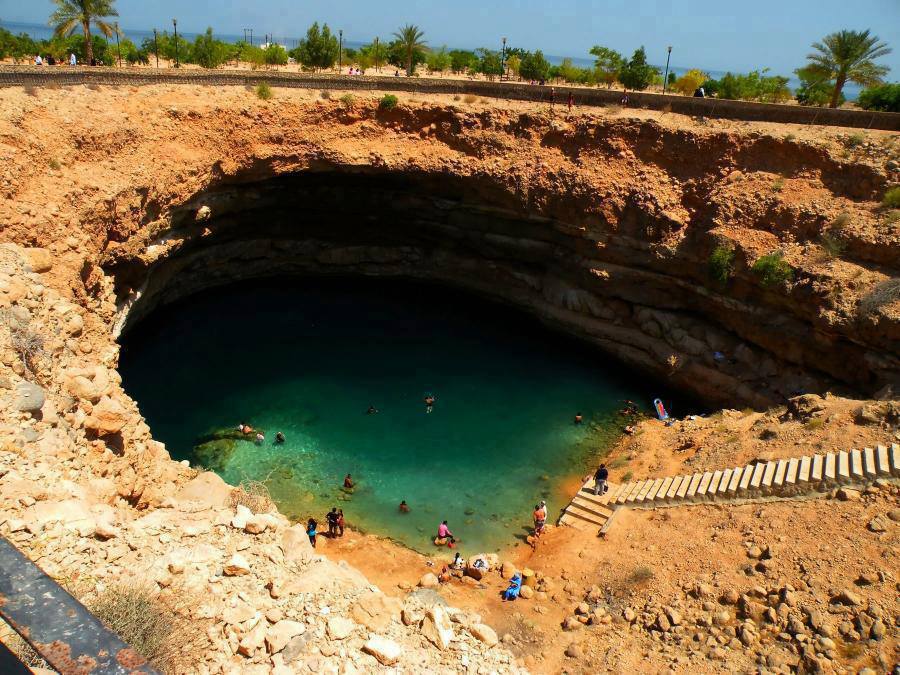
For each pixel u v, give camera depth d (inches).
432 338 1640.0
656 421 1296.8
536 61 2309.3
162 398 1305.4
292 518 1015.0
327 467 1143.0
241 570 455.8
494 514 1047.6
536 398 1400.1
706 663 609.3
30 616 109.9
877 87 1662.2
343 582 485.7
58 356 720.3
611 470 1128.8
